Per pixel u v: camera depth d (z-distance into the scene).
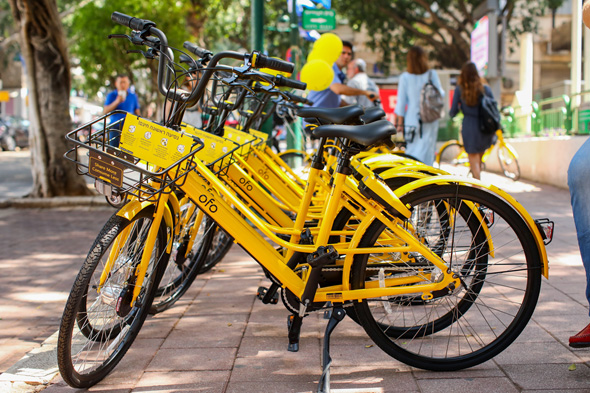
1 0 35.91
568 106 9.66
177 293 3.87
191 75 2.93
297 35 11.53
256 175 3.82
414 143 7.28
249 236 2.86
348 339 3.27
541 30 35.28
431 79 7.19
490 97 8.01
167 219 3.04
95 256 2.61
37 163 9.30
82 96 42.47
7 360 3.23
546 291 3.99
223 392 2.66
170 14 17.97
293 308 2.89
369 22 27.50
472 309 3.31
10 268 5.29
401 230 2.82
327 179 2.98
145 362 3.01
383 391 2.64
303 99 3.68
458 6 27.30
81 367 2.72
